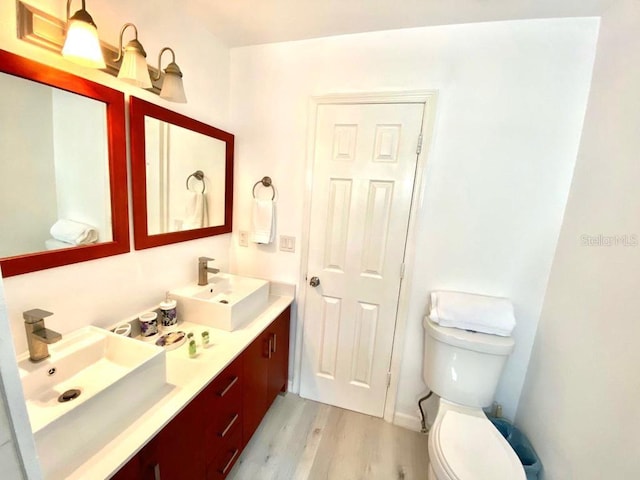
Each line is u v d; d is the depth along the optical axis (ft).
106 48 3.43
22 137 2.84
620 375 3.05
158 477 2.87
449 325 4.85
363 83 5.18
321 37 5.27
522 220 4.78
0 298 1.42
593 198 3.91
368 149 5.31
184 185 4.95
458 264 5.17
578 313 3.92
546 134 4.51
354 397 6.21
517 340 5.07
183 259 5.19
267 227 6.01
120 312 4.09
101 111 3.49
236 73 5.86
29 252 3.00
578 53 4.25
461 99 4.75
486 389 4.66
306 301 6.19
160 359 3.21
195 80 5.01
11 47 2.66
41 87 2.92
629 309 3.05
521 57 4.45
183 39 4.64
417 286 5.45
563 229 4.54
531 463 4.47
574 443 3.65
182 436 3.17
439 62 4.77
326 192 5.67
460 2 4.06
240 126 6.04
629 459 2.79
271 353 5.44
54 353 3.13
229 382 4.03
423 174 5.05
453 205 5.04
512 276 4.95
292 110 5.66
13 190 2.83
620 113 3.56
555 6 4.00
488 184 4.83
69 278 3.40
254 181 6.15
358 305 5.86
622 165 3.43
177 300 4.81
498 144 4.71
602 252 3.61
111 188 3.70
